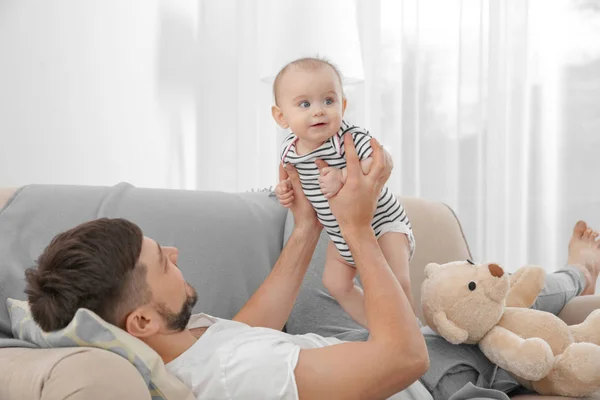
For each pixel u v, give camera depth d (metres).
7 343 1.28
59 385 1.00
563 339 1.66
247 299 1.80
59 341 1.15
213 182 3.21
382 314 1.29
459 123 3.37
